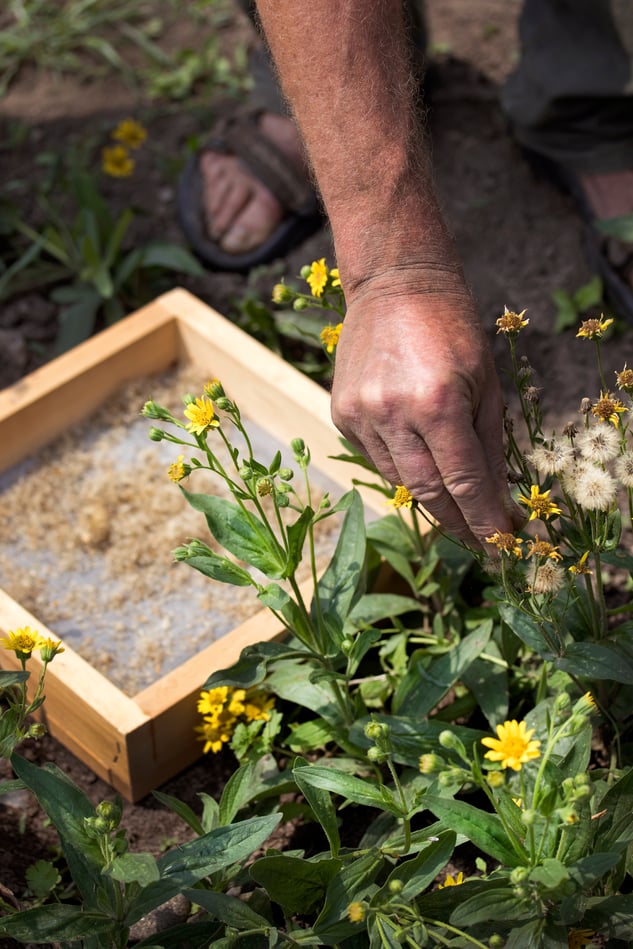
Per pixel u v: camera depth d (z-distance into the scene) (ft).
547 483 4.19
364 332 4.10
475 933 4.01
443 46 6.78
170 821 4.58
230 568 4.20
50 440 5.20
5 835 4.50
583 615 4.31
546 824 3.87
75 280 5.90
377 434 4.07
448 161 6.21
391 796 4.07
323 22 4.08
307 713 4.68
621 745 4.41
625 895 3.99
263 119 5.97
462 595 4.90
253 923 4.03
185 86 6.75
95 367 5.17
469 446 3.97
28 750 4.70
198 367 5.30
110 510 5.06
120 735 4.41
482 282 5.82
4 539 5.01
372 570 4.77
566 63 5.63
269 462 5.17
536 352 5.65
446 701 4.66
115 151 6.05
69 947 4.12
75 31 7.07
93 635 4.83
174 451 5.20
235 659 4.55
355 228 4.13
